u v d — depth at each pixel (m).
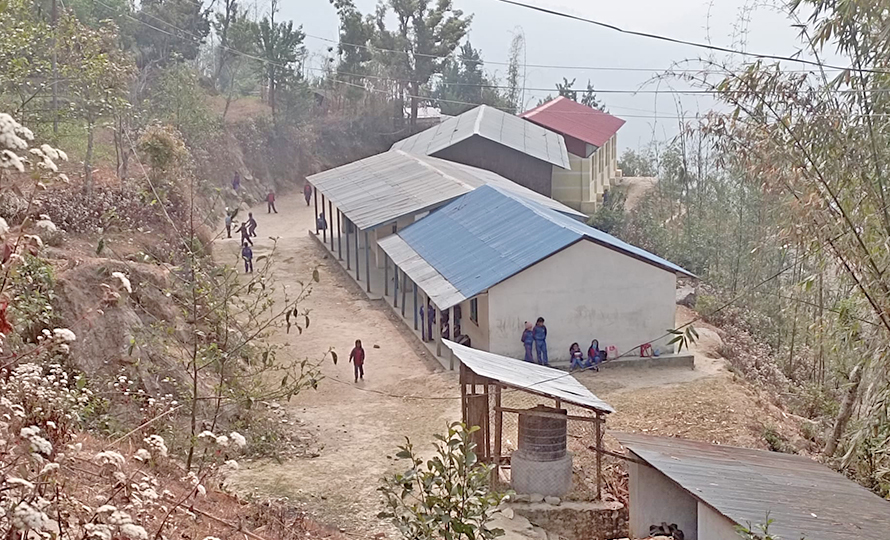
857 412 22.44
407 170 46.56
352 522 18.00
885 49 14.38
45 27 25.48
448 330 31.61
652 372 29.83
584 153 58.34
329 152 71.56
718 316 38.38
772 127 14.63
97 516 6.64
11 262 6.91
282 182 65.56
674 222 49.66
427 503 11.11
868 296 14.39
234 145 61.16
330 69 77.88
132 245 29.25
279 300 37.62
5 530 6.63
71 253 25.09
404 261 34.72
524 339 29.42
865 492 16.27
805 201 14.51
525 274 29.55
